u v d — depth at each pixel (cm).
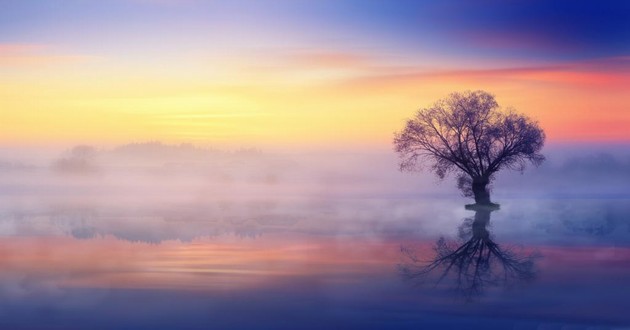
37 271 2389
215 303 1902
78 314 1794
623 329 1623
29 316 1769
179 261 2598
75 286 2144
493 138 4669
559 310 1791
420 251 2842
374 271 2381
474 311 1808
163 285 2144
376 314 1780
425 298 1952
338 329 1630
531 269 2412
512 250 2880
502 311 1814
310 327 1659
